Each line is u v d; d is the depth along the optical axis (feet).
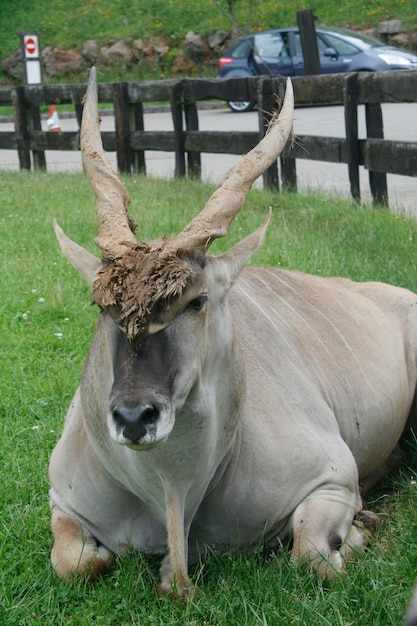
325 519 22.54
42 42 177.06
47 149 89.20
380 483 28.55
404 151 54.54
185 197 64.08
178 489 20.42
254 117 128.67
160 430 17.97
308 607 19.84
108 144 83.87
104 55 171.63
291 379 24.59
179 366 18.81
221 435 21.29
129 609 20.68
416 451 29.40
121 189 22.08
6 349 36.42
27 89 91.09
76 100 86.94
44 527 24.21
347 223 52.70
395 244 47.62
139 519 22.70
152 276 18.43
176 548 20.49
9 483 26.14
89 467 22.68
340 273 42.16
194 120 77.15
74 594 21.36
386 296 30.81
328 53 128.36
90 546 22.54
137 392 17.99
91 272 20.54
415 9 161.79
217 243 47.83
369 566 21.50
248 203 60.59
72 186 71.61
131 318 18.30
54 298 40.98
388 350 28.76
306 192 65.62
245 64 135.54
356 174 59.77
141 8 177.99
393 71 56.34
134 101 80.89
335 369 26.48
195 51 167.73
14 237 52.01
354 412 26.58
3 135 93.76
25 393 32.45
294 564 21.66
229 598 20.54
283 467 22.89
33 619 20.56
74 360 35.37
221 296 20.65
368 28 159.74
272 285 27.50
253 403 23.12
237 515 22.54
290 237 49.06
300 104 64.59
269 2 169.99
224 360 20.85
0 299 41.45
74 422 23.59
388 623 19.62
